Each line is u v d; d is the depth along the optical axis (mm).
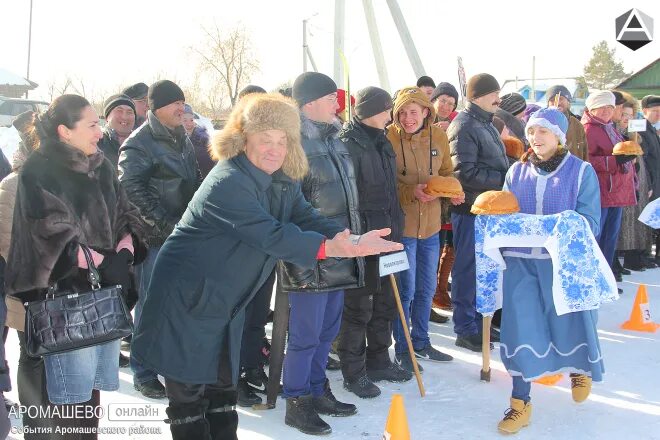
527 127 3660
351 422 3707
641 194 7547
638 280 7371
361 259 3566
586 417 3783
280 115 2619
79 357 2691
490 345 4945
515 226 3504
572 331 3561
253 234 2520
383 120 4031
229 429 2898
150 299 2707
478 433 3562
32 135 2844
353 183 3715
